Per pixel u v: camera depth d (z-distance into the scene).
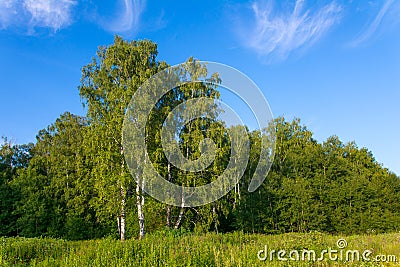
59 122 38.59
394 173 41.97
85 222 31.00
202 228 23.19
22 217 31.84
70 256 12.87
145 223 24.84
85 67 25.67
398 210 39.38
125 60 24.33
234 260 12.22
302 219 35.88
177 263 11.84
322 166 41.12
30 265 13.31
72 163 34.94
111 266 11.78
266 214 35.50
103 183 22.64
